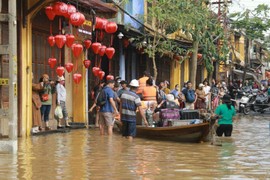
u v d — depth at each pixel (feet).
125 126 52.70
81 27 64.44
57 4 53.16
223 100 58.90
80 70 69.92
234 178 32.14
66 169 34.27
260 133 64.18
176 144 49.93
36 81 59.77
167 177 31.99
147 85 61.00
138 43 81.35
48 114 59.11
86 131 62.13
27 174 32.35
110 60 80.23
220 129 58.65
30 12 53.98
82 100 69.97
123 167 35.35
